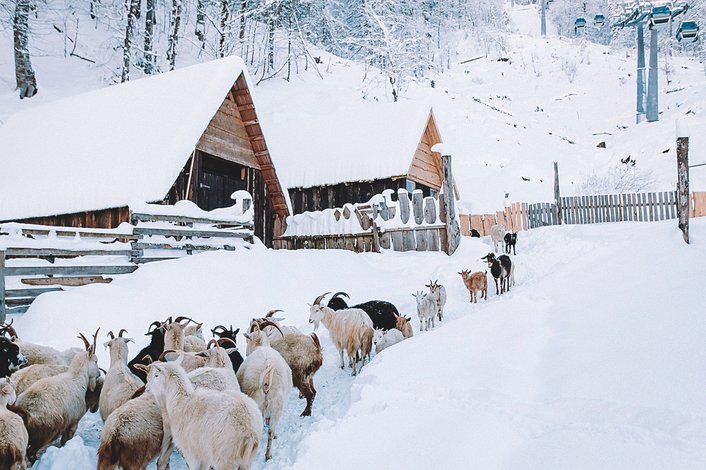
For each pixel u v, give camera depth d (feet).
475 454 12.08
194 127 46.98
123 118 53.11
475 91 210.59
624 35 276.82
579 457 11.18
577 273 28.86
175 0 107.76
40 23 100.01
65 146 54.24
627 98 208.13
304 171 70.08
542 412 13.73
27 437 13.87
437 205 52.19
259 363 17.57
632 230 48.47
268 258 37.96
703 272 23.76
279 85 130.72
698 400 13.07
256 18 128.47
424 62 169.68
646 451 11.08
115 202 43.88
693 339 16.57
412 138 67.05
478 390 15.47
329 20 160.97
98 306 27.84
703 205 69.62
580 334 18.95
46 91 86.28
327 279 38.81
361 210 55.83
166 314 29.12
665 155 128.26
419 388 16.53
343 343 25.09
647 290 22.68
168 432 14.62
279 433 18.11
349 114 77.46
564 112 201.98
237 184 58.34
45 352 20.61
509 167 128.67
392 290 38.55
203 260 34.50
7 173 55.31
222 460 13.00
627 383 14.47
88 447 15.15
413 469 12.02
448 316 33.81
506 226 74.74
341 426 14.80
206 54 121.60
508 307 24.66
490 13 259.39
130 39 97.60
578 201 69.15
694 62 253.65
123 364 17.79
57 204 47.14
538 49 265.95
